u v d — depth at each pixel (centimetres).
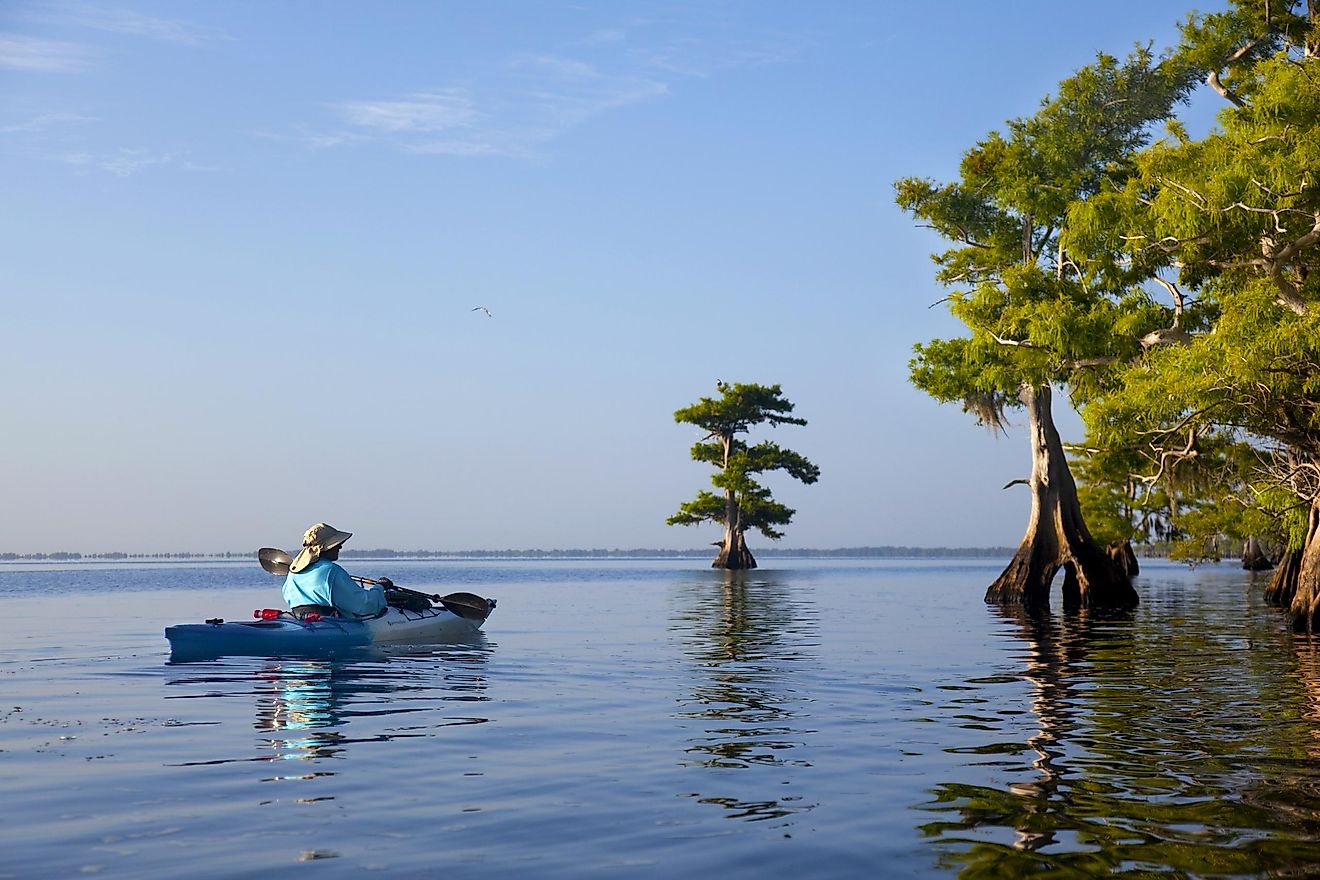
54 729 975
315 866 562
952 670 1490
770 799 715
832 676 1412
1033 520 3534
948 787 752
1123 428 2806
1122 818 666
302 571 1756
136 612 2977
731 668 1495
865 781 770
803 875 557
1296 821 657
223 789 736
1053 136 3456
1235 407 2269
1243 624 2489
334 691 1241
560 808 689
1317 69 2189
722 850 598
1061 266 3394
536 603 3509
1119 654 1734
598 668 1490
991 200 3759
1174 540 5125
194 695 1201
